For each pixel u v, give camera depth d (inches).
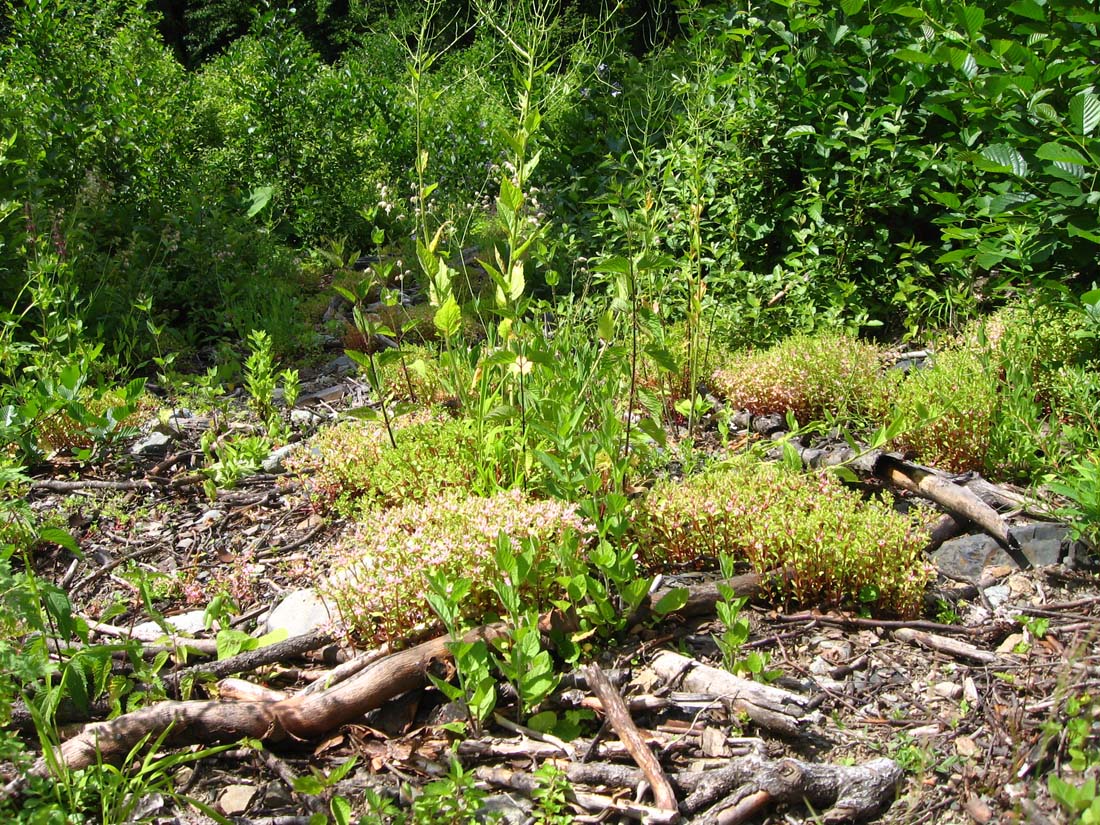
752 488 135.0
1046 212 180.7
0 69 319.0
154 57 356.5
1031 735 96.7
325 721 103.7
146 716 101.0
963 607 123.5
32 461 178.9
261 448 180.5
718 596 121.5
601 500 126.3
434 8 169.8
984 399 156.6
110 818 89.7
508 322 143.9
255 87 358.0
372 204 331.6
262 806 96.4
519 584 108.8
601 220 266.2
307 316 273.3
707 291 226.1
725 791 93.0
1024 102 188.2
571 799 94.0
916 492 147.3
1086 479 129.4
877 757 97.7
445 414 169.5
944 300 214.8
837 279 222.2
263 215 332.5
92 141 284.7
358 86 383.2
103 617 111.6
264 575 142.9
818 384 181.5
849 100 241.0
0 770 96.7
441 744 102.9
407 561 118.3
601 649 116.8
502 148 336.8
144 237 266.2
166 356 222.8
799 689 109.1
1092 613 118.6
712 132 241.1
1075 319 174.4
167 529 158.6
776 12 255.6
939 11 207.8
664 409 186.2
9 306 226.7
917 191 232.5
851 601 124.0
